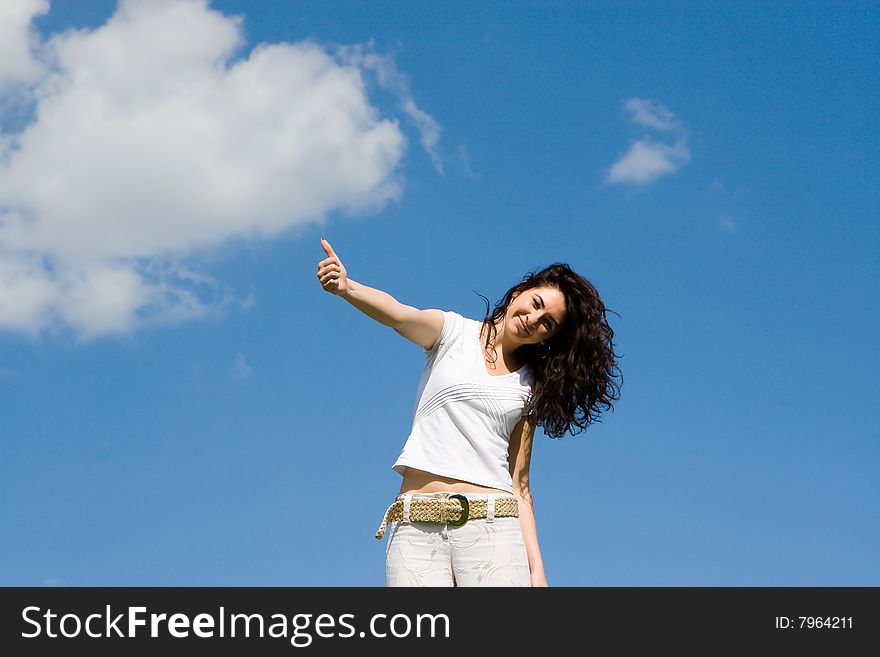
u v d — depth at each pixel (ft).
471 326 14.01
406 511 12.87
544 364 14.40
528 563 13.47
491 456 13.10
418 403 13.58
